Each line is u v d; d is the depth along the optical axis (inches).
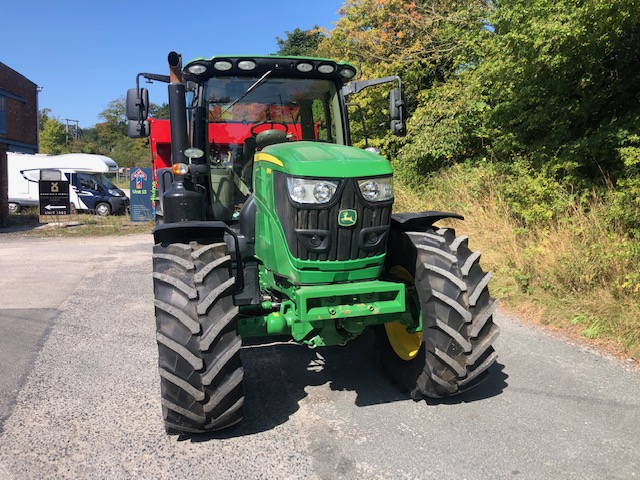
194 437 131.8
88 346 201.0
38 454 124.6
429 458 120.1
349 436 130.4
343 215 127.2
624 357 174.2
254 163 154.6
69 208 740.7
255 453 123.6
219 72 174.9
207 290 125.7
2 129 908.0
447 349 133.8
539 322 210.4
